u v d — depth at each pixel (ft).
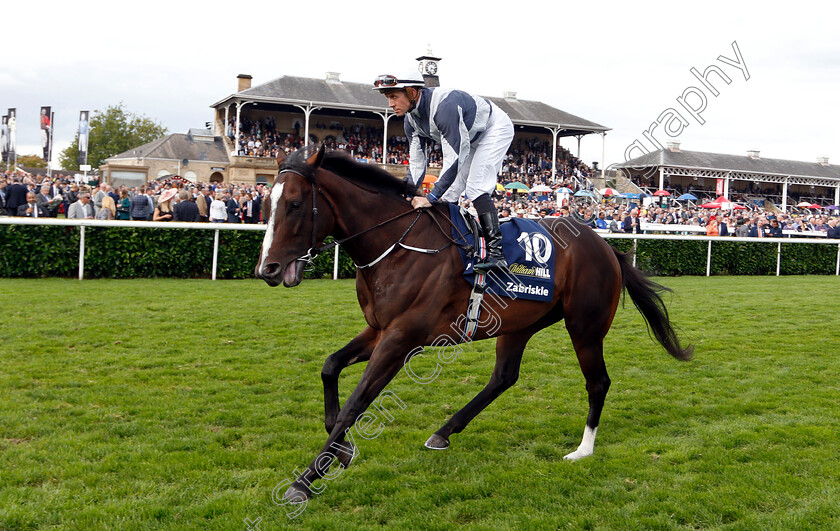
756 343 19.81
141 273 31.65
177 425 12.10
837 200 106.83
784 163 105.70
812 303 28.37
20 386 14.08
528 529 8.43
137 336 18.85
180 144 97.25
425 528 8.47
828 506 8.89
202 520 8.55
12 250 29.55
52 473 9.83
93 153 156.15
